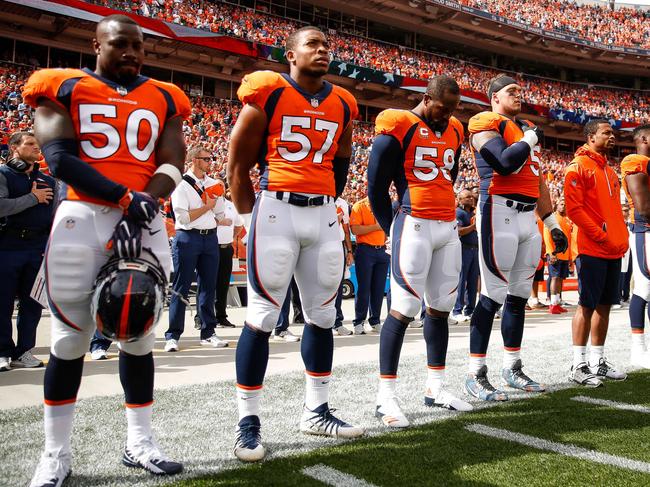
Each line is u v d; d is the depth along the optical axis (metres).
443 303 3.27
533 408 3.25
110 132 2.13
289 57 2.75
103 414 3.00
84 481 2.16
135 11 20.06
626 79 36.38
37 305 4.28
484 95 28.75
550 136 33.22
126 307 1.96
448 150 3.29
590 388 3.78
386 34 29.89
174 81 22.89
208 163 5.37
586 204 4.04
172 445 2.58
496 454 2.46
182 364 4.49
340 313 6.39
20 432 2.70
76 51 20.23
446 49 32.06
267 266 2.59
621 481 2.15
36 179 4.25
